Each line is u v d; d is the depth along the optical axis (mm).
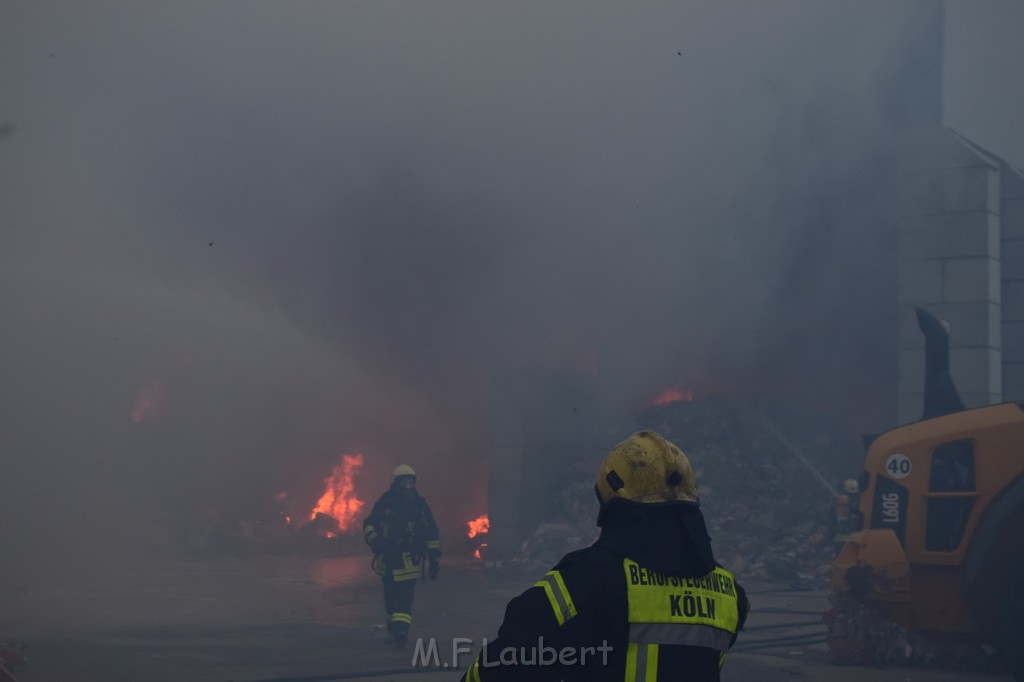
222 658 9031
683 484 2541
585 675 2371
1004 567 8414
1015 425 8484
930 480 8859
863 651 9078
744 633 10906
